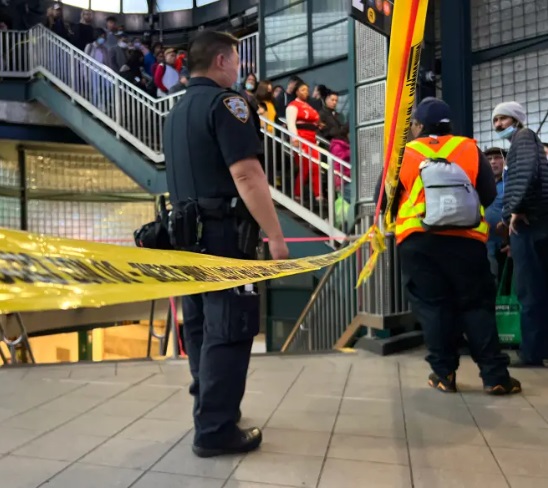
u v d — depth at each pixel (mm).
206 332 2311
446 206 2959
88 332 12266
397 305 4754
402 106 1740
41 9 13273
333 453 2352
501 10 5914
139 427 2766
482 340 3176
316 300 5676
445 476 2104
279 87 7945
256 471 2182
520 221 3650
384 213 3635
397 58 1497
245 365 2350
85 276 774
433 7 5902
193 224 2201
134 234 2408
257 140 2273
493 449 2363
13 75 10836
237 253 2260
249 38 10398
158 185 8242
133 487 2070
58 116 10180
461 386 3393
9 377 3857
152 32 14617
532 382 3465
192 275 1013
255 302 2305
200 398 2332
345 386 3451
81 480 2141
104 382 3701
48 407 3137
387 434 2570
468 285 3127
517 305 4191
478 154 3180
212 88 2318
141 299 742
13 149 11781
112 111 9031
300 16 9117
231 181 2291
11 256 736
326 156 6484
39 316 8945
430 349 3264
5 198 11641
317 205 6512
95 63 9242
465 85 5691
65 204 12469
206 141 2246
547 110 5609
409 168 3160
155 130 8430
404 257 3221
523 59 5781
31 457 2385
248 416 2869
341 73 8422
